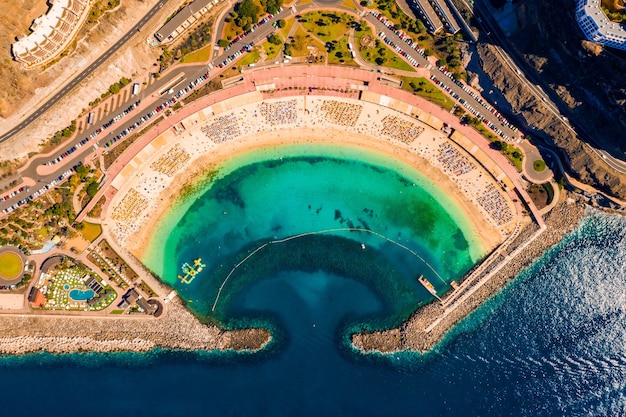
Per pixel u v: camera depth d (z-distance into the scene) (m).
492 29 99.25
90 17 98.81
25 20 93.88
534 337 105.88
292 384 107.75
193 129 106.81
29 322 107.88
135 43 103.50
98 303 107.06
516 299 106.44
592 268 104.81
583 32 87.88
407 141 106.69
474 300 106.88
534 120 99.31
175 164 108.06
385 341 107.19
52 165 105.88
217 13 104.94
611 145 95.75
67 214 106.44
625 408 103.06
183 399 108.06
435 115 104.62
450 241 107.62
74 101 103.31
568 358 105.06
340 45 104.38
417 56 104.00
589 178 99.88
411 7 104.06
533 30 94.62
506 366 105.88
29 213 106.38
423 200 107.88
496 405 104.81
